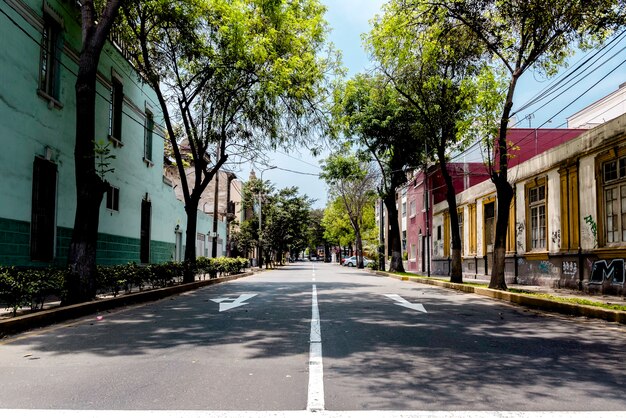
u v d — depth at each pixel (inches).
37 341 286.5
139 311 432.8
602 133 576.7
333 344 277.0
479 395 181.6
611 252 558.9
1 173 430.9
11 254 446.9
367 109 1138.7
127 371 215.3
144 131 820.0
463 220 1079.6
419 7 616.4
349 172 1406.3
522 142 983.6
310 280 994.1
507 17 569.3
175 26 640.4
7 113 438.6
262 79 706.2
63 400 174.2
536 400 176.2
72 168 570.9
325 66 772.0
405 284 862.5
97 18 605.3
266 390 186.9
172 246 1015.6
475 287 663.8
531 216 769.6
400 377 206.2
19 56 458.0
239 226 1871.3
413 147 1166.3
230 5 644.7
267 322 362.0
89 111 447.5
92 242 448.5
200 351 257.6
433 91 775.7
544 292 600.1
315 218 3713.1
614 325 370.9
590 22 508.7
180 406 167.9
